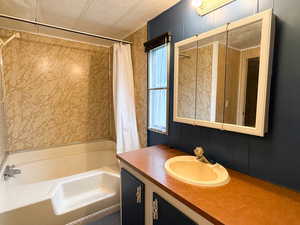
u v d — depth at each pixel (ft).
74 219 5.36
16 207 4.44
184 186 3.16
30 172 7.43
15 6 5.38
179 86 5.08
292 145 2.99
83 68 8.86
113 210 6.12
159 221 3.43
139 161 4.40
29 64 7.50
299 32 2.85
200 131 4.64
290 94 2.98
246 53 3.44
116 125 6.97
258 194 2.91
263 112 3.17
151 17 6.10
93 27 7.00
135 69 7.36
